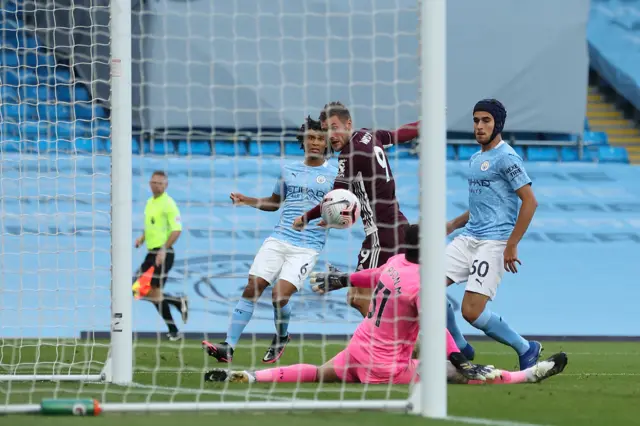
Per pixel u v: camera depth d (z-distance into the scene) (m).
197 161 52.94
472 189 26.09
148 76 50.62
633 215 57.88
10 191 48.94
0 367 29.20
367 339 23.45
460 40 61.81
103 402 19.81
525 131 63.81
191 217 50.06
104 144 53.12
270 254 29.14
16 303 43.59
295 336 42.50
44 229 47.84
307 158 29.66
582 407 19.86
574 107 63.59
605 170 61.94
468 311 25.86
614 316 49.41
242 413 18.67
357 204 26.23
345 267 47.66
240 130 55.28
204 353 33.50
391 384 22.42
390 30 56.34
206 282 46.12
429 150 18.86
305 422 17.41
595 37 73.12
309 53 56.25
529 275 52.09
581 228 56.34
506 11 62.34
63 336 42.31
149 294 40.34
